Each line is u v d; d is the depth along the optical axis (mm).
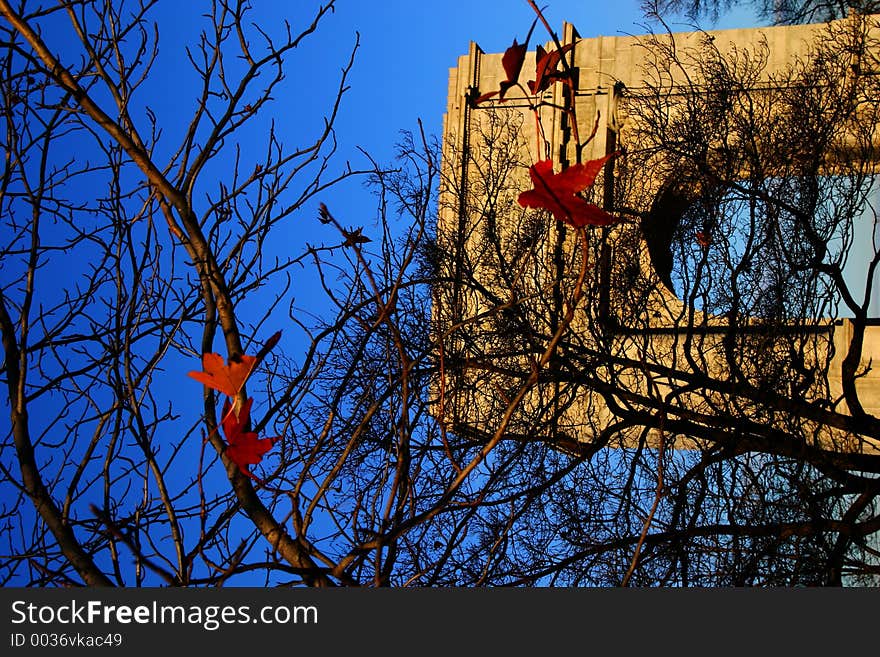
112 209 7043
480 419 15117
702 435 14617
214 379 4367
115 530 4641
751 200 15227
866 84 18125
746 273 15492
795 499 13594
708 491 13383
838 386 26484
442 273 14273
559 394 14953
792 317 15047
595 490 14352
